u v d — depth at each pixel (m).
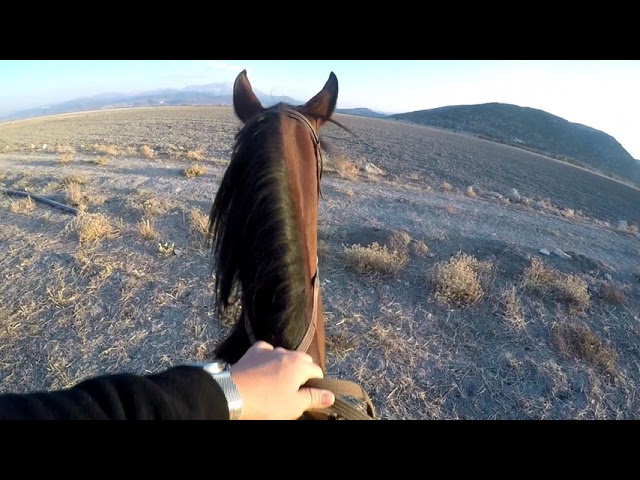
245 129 1.46
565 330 5.27
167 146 22.27
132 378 0.77
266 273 1.18
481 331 5.13
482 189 21.36
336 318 5.09
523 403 4.09
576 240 10.84
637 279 8.05
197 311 5.00
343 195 11.18
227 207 1.37
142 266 5.93
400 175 20.33
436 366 4.48
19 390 3.81
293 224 1.24
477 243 7.98
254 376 0.94
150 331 4.65
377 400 3.96
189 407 0.79
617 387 4.51
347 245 7.15
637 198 38.16
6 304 5.02
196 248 6.50
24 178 11.02
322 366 1.63
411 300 5.62
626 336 5.59
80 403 0.70
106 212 8.02
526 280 6.24
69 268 5.80
